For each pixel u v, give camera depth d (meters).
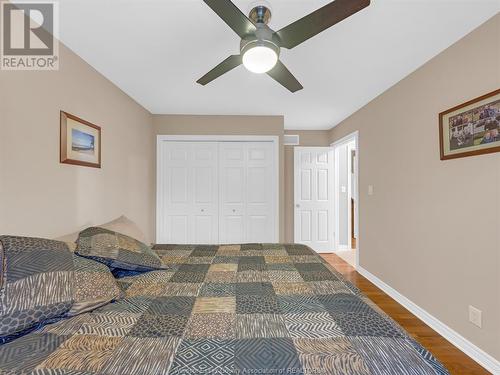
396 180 2.71
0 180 1.44
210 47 2.02
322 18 1.27
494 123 1.66
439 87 2.12
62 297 1.04
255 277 1.58
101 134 2.47
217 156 3.94
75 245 1.41
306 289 1.39
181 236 3.92
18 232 1.54
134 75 2.52
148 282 1.49
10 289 0.94
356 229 3.60
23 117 1.58
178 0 1.51
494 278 1.67
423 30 1.80
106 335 0.94
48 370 0.74
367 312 1.14
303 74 2.50
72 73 2.04
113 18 1.67
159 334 0.95
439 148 2.12
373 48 2.04
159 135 3.84
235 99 3.20
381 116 2.99
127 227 2.06
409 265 2.51
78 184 2.11
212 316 1.09
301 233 4.68
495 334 1.66
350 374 0.75
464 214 1.89
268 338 0.93
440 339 2.03
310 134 4.79
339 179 4.97
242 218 3.96
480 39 1.75
